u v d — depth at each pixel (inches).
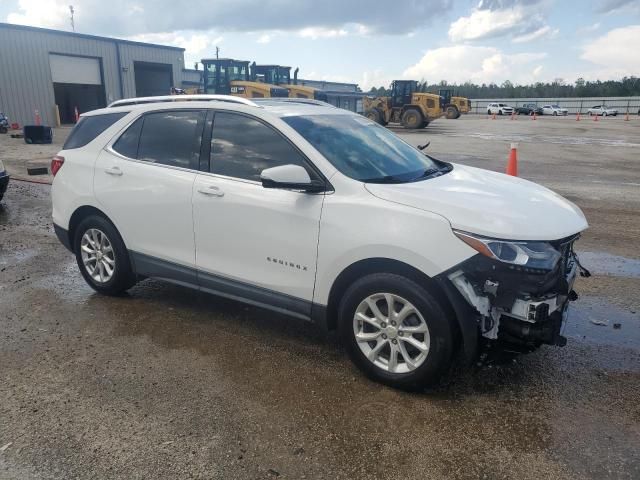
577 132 1127.0
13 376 139.0
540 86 4266.7
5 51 1131.3
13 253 246.8
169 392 132.1
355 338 137.6
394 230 125.8
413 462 107.7
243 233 152.3
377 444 113.0
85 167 189.5
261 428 118.2
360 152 153.9
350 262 133.3
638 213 329.1
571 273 136.9
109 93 1366.9
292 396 130.9
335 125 163.8
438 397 130.5
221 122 162.7
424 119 1234.6
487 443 113.5
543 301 120.6
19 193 391.2
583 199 372.5
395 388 133.7
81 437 114.7
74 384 135.3
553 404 127.9
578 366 145.7
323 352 153.9
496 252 117.8
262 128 154.3
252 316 178.7
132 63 1417.3
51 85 1222.3
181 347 156.0
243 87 1038.4
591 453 110.3
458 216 122.7
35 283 208.2
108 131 189.0
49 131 750.5
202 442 113.3
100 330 167.0
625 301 191.6
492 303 121.0
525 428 118.5
